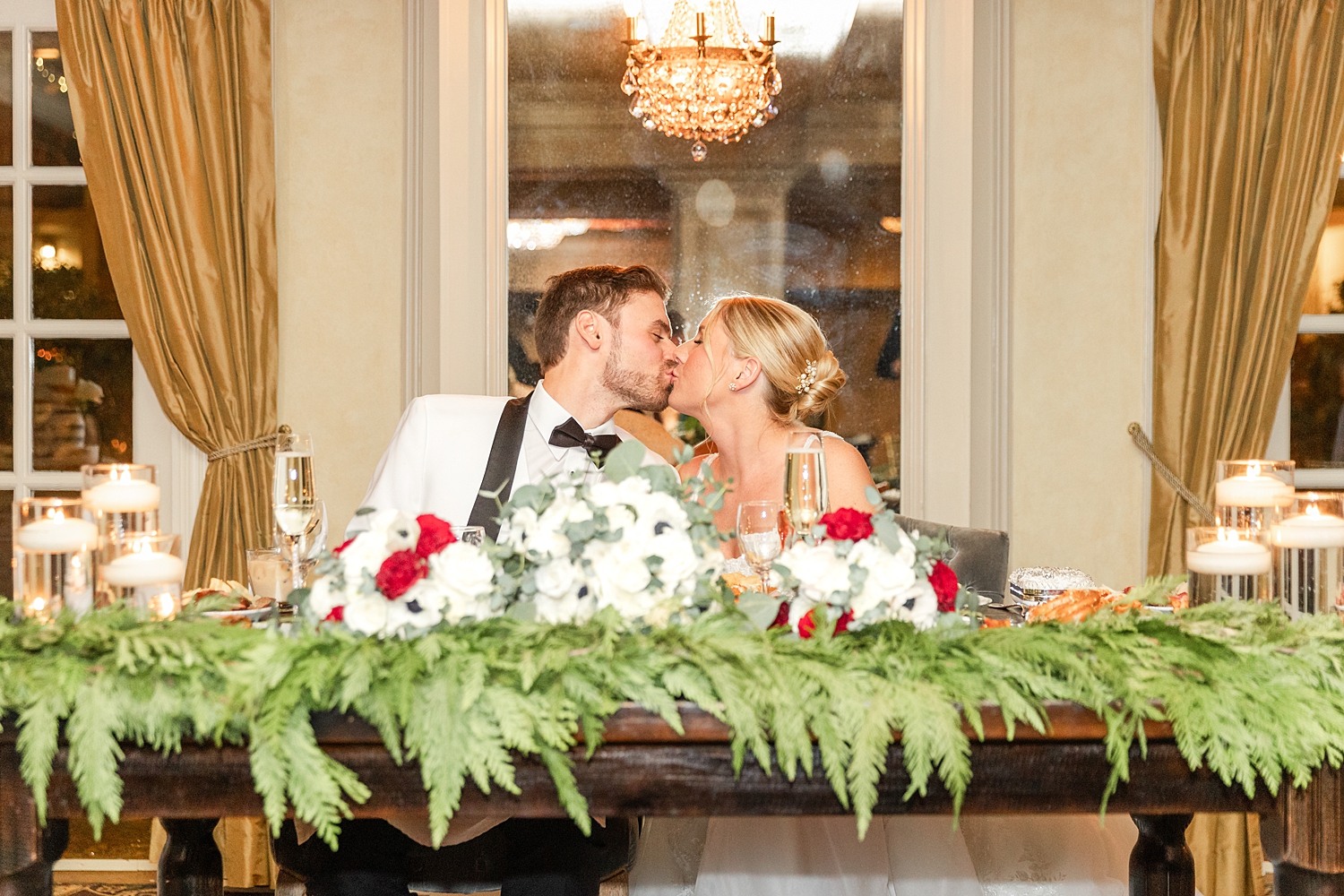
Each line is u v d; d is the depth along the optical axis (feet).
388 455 6.74
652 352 6.79
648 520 3.89
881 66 10.71
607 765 3.76
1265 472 4.41
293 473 4.85
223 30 9.83
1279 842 3.87
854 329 10.84
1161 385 9.80
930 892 5.74
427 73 10.50
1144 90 10.27
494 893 7.05
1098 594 4.88
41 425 10.49
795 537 4.40
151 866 9.56
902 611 3.93
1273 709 3.60
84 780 3.51
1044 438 10.45
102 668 3.61
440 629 3.73
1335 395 10.34
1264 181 9.62
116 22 9.71
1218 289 9.66
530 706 3.52
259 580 4.95
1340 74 9.48
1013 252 10.41
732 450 7.01
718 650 3.62
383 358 10.50
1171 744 3.83
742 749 3.57
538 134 10.79
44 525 3.98
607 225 10.84
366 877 5.47
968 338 10.60
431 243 10.53
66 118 10.37
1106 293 10.37
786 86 10.75
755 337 6.79
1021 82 10.39
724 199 10.85
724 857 5.74
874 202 10.78
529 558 3.81
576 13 10.71
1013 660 3.72
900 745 3.78
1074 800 3.80
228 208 9.86
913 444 10.72
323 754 3.59
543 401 6.75
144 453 10.46
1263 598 4.18
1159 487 9.85
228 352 9.90
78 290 10.44
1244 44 9.62
